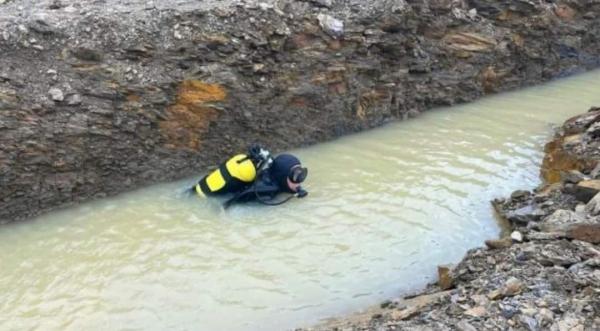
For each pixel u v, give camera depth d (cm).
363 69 1023
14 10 855
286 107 947
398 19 1056
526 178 834
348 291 603
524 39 1287
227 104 884
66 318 563
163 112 838
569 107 1154
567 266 506
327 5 1012
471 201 773
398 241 688
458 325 429
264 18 934
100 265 647
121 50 833
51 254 669
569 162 786
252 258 657
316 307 578
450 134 1009
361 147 956
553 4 1337
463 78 1177
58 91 776
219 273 632
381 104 1057
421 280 620
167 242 689
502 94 1247
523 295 459
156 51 850
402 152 934
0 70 760
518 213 692
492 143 965
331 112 993
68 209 769
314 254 664
